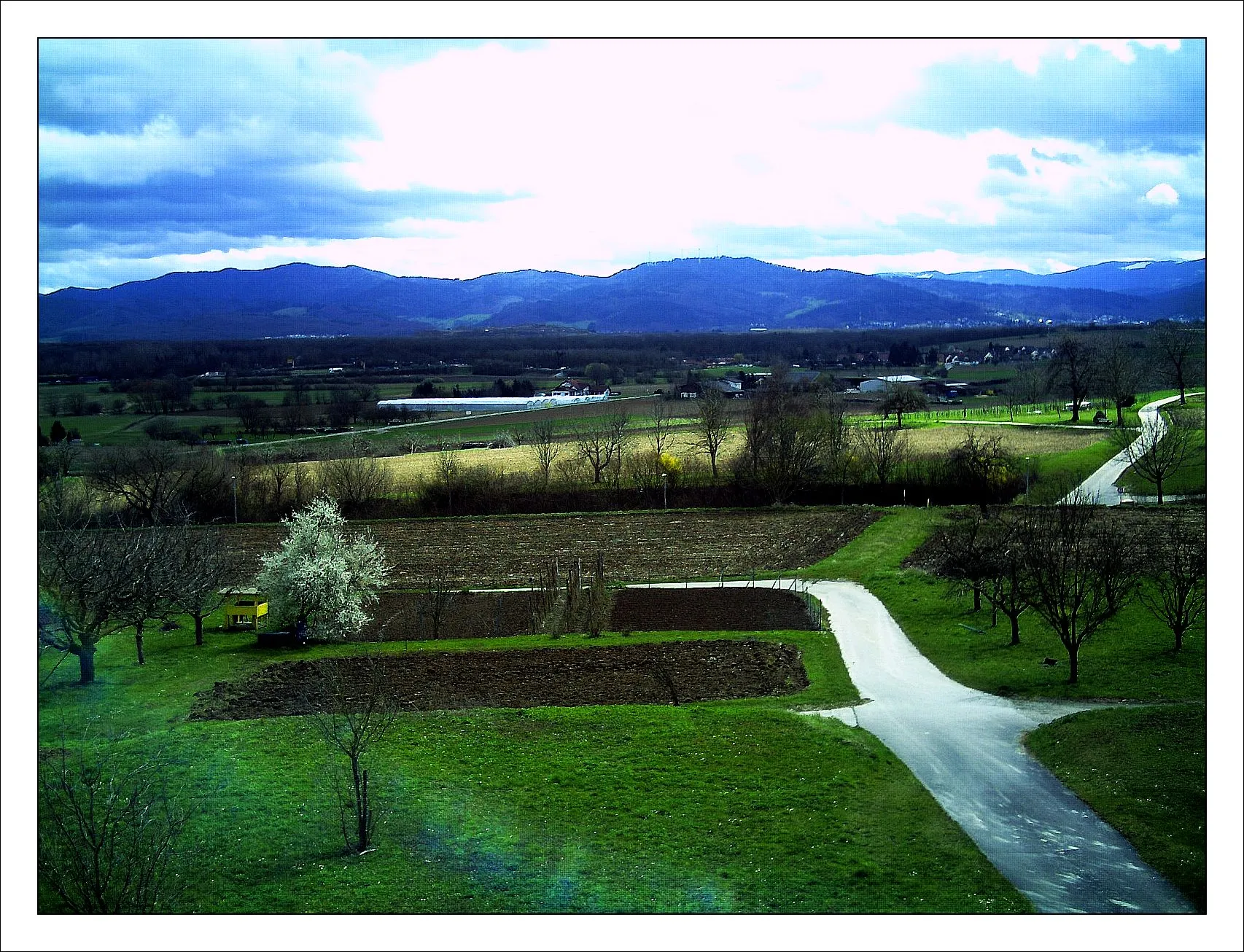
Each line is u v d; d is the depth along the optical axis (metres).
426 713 41.78
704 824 31.03
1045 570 48.59
